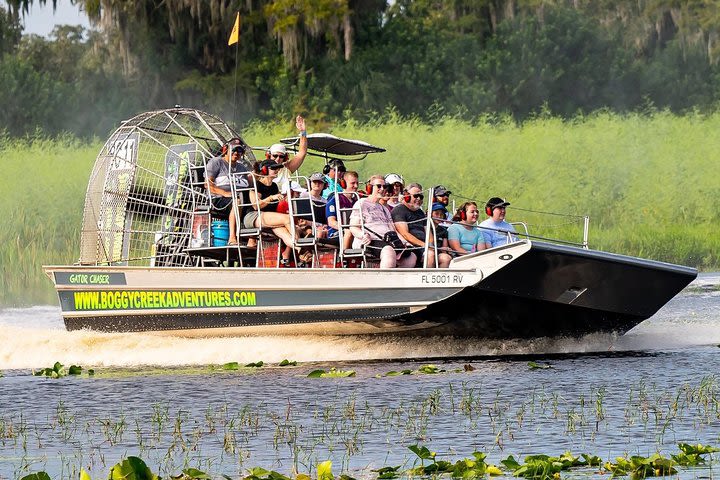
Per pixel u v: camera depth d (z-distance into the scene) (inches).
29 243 3513.8
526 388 1672.0
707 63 7682.1
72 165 4121.6
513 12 7529.5
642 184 4323.3
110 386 1795.0
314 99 6579.7
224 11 7057.1
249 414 1508.4
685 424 1417.3
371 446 1341.0
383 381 1764.3
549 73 7091.5
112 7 7022.6
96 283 2188.7
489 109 6683.1
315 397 1642.5
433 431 1407.5
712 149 4680.1
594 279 1945.1
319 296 1994.3
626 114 6560.0
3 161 4237.2
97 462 1293.1
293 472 1219.2
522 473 1187.3
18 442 1401.3
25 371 1998.0
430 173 4284.0
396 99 6806.1
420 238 2044.8
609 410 1507.1
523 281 1897.1
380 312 1950.1
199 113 2305.6
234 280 2065.7
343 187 2236.7
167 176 2262.6
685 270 2027.6
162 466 1264.8
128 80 7047.2
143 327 2160.4
